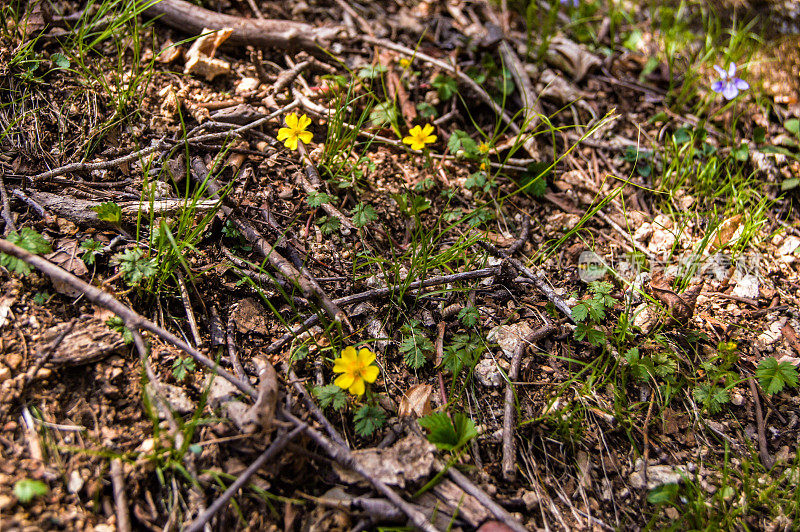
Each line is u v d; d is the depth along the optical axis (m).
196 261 0.50
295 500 0.43
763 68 0.67
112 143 0.54
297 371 0.48
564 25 0.70
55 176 0.51
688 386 0.50
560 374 0.50
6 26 0.55
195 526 0.41
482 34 0.67
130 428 0.44
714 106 0.65
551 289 0.53
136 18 0.55
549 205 0.59
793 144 0.63
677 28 0.69
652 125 0.64
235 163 0.55
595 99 0.65
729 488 0.47
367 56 0.63
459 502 0.43
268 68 0.61
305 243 0.53
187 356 0.47
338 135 0.56
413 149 0.56
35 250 0.46
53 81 0.55
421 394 0.48
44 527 0.41
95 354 0.45
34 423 0.44
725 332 0.53
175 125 0.55
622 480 0.47
